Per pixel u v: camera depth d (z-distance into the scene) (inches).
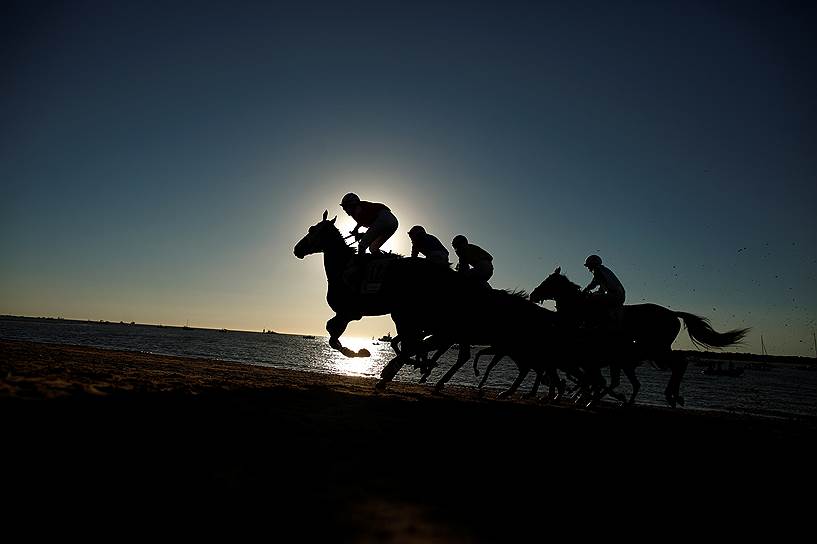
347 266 344.5
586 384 466.9
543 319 413.1
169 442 158.9
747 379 2539.4
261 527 105.3
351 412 243.9
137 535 98.3
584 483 163.3
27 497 111.3
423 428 221.3
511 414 298.7
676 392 471.2
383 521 113.0
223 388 287.4
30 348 547.8
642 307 474.0
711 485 176.6
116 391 225.1
